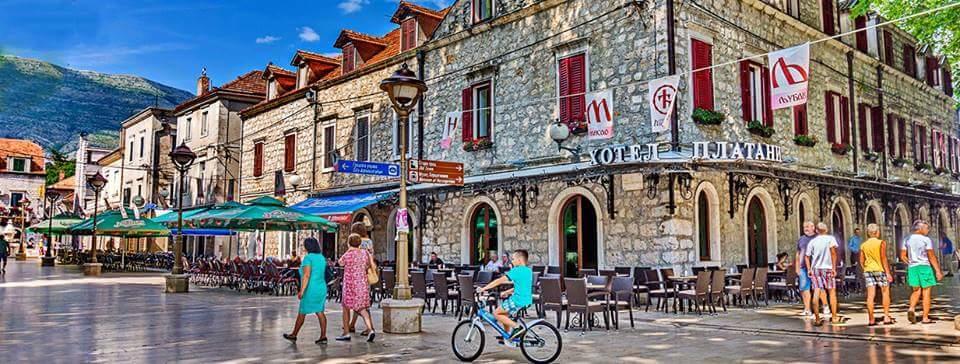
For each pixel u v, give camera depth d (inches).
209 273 862.5
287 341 385.7
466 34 772.0
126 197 1640.0
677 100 585.9
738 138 642.2
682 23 598.5
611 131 575.2
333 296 663.1
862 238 821.9
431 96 819.4
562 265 663.8
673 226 573.9
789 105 447.5
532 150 693.3
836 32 811.4
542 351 319.6
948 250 988.6
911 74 973.8
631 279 442.3
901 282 765.9
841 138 800.3
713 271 509.0
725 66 639.1
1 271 1154.0
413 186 815.7
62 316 512.1
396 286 426.0
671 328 438.9
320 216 792.9
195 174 1305.4
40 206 2603.3
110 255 1353.3
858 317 474.0
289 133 1054.4
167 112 1510.8
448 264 752.3
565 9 676.1
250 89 1278.3
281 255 1069.1
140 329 438.9
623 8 623.5
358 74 922.7
